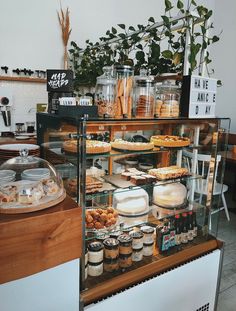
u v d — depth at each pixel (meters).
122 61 2.27
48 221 0.91
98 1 3.36
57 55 3.18
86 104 1.34
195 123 1.60
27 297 0.92
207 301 1.66
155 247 1.55
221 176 1.76
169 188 1.62
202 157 1.64
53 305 0.99
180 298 1.50
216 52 4.53
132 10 3.63
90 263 1.28
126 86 1.32
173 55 1.80
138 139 1.54
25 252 0.88
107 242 1.34
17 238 0.86
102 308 1.18
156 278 1.36
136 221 1.48
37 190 0.98
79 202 1.15
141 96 1.36
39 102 3.15
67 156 1.25
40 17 3.01
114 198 1.46
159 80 1.61
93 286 1.22
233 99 4.32
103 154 1.31
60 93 1.39
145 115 1.37
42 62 3.10
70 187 1.23
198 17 1.61
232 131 4.37
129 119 1.26
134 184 1.47
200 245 1.60
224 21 4.36
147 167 1.68
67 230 0.96
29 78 2.97
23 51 2.97
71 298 1.03
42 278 0.94
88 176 1.39
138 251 1.42
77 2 3.22
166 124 1.64
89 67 2.89
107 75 1.34
